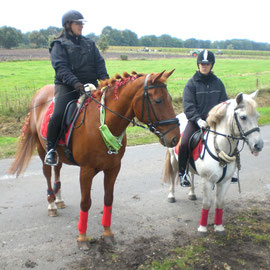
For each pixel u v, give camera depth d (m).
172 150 4.48
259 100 14.49
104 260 3.30
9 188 5.08
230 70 29.50
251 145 3.10
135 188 5.24
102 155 3.21
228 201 4.82
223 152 3.38
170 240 3.71
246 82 19.91
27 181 5.38
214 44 119.56
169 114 2.85
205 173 3.59
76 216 4.27
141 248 3.52
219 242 3.67
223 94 3.94
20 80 19.66
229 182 3.69
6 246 3.52
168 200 4.79
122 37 103.12
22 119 9.83
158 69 28.22
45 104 4.11
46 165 4.23
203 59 3.66
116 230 3.91
